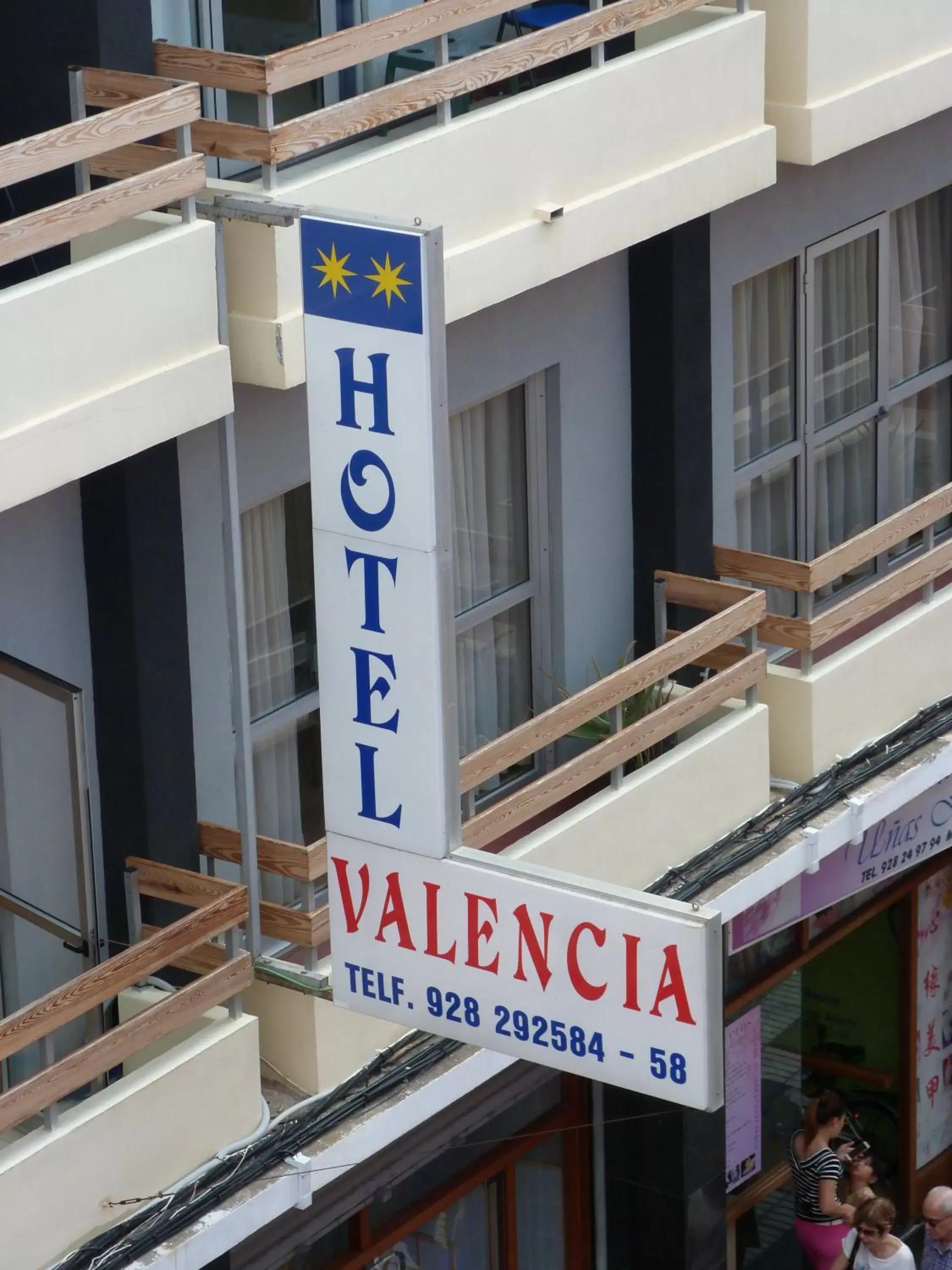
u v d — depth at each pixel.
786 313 38.66
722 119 32.84
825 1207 40.44
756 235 36.91
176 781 29.30
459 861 22.89
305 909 29.30
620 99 31.08
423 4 27.89
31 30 27.05
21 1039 25.55
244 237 26.95
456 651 34.56
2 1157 25.86
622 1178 38.41
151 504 28.05
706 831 33.94
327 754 23.66
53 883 29.00
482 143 29.23
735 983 40.50
